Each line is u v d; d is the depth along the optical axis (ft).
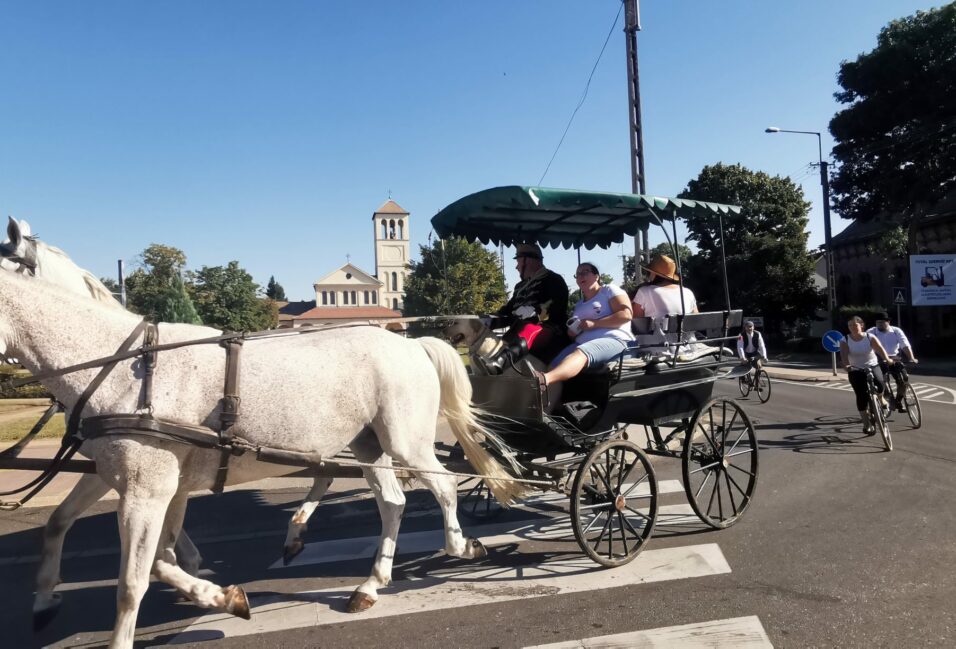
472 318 19.48
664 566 15.12
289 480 25.35
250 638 12.17
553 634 11.94
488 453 15.39
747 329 47.67
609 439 16.01
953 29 88.58
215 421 11.01
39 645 12.22
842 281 135.95
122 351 10.83
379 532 18.93
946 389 53.31
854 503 19.85
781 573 14.47
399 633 12.21
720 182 122.01
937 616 12.21
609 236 23.99
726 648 11.23
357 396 12.57
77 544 18.37
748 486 18.79
